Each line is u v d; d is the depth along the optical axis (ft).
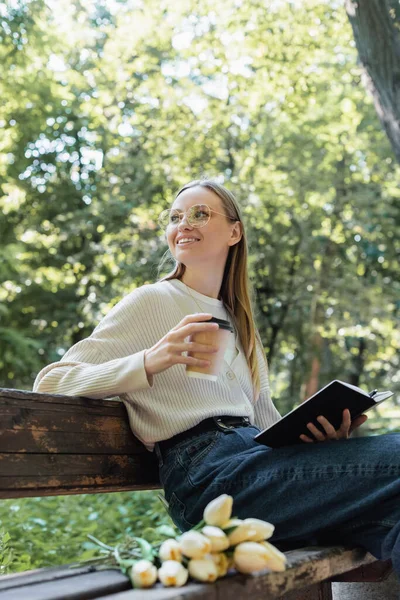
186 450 7.57
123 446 7.79
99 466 7.40
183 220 8.59
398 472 6.48
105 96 45.73
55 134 47.73
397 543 6.17
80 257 47.34
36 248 48.16
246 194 45.47
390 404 55.01
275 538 7.02
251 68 39.17
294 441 7.20
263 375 9.32
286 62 36.37
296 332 49.14
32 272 47.21
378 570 7.72
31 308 48.80
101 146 47.98
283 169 46.42
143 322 8.00
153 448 8.01
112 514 17.95
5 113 43.06
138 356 7.23
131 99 46.24
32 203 48.39
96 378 7.30
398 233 48.80
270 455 7.09
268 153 46.47
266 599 5.47
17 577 5.41
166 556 5.23
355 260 50.70
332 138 45.73
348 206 47.67
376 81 20.98
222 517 5.50
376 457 6.61
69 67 47.42
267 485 6.91
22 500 18.92
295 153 46.34
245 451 7.45
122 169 46.26
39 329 49.49
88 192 48.73
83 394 7.36
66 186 48.47
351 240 49.52
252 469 7.11
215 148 46.06
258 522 5.53
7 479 6.34
